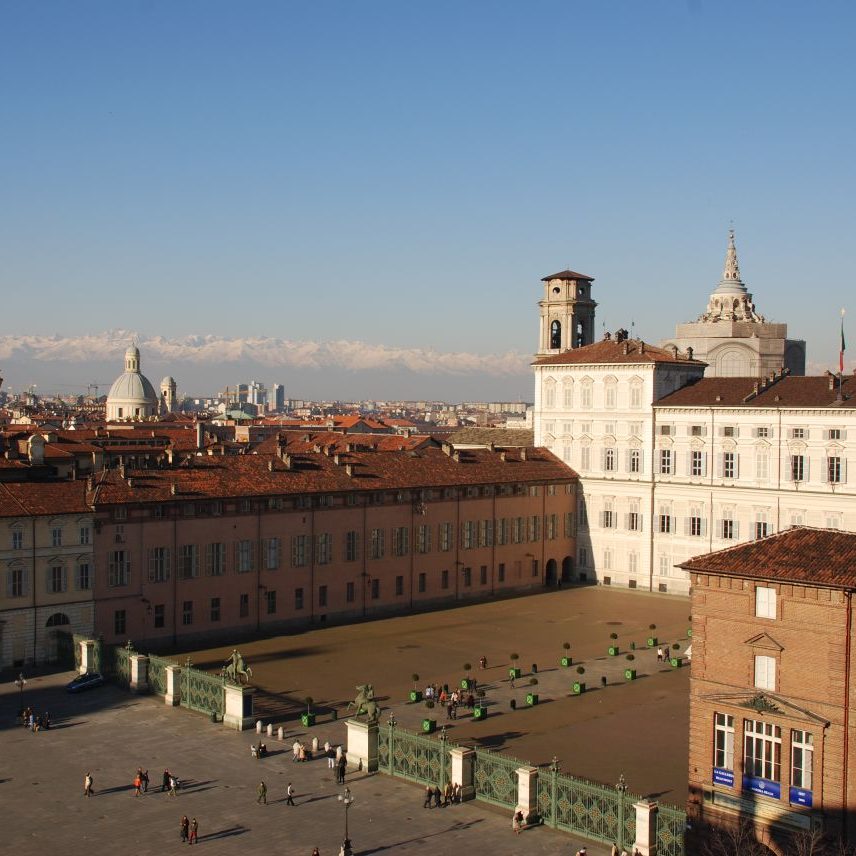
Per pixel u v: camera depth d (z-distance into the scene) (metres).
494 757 75.81
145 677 101.62
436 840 69.56
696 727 66.25
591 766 84.25
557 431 175.88
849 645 60.28
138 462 197.38
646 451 164.50
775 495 150.38
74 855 66.88
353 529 140.75
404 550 147.12
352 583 140.88
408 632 133.12
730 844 63.78
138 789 76.50
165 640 121.94
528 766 73.81
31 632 110.19
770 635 63.31
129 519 118.38
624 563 167.75
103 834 69.94
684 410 160.12
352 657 119.31
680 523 161.38
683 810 70.94
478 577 157.50
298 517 134.50
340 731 91.69
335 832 70.62
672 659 117.25
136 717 94.25
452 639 129.62
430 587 150.75
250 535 129.62
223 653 119.50
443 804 75.81
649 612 147.88
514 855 67.50
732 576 64.69
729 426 155.50
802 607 62.12
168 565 122.00
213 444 194.50
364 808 74.88
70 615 113.44
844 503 143.62
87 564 114.69
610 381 168.62
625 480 167.12
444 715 98.25
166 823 71.75
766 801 63.06
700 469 158.75
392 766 81.44
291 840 69.31
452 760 77.25
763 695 63.12
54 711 95.62
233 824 71.69
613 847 67.94
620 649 125.25
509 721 96.75
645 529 165.12
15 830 70.44
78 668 108.06
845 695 60.31
